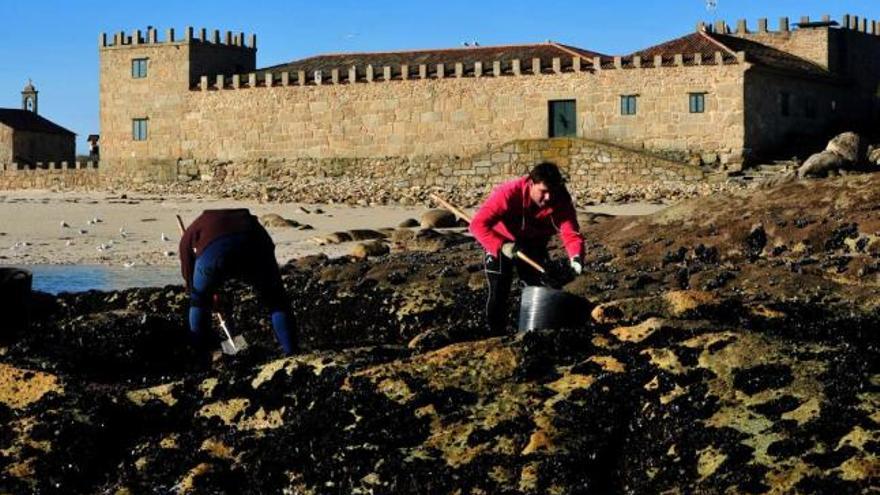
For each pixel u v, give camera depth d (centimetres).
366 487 1039
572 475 1016
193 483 1082
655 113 7175
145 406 1220
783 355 1128
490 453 1049
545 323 1329
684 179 6862
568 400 1106
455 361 1179
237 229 1391
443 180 7606
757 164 7044
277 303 1409
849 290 1844
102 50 8575
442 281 2186
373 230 4488
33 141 11081
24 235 4997
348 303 2102
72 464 1141
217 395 1215
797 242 2314
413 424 1096
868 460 960
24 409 1223
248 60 8862
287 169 8075
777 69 7169
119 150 8575
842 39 7944
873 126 7894
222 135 8275
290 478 1071
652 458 1027
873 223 2295
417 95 7706
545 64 7475
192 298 1398
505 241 1413
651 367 1134
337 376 1180
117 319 1537
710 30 7994
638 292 2022
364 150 7869
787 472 970
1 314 1559
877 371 1096
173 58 8406
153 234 5081
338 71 7919
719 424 1038
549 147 7250
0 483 1110
